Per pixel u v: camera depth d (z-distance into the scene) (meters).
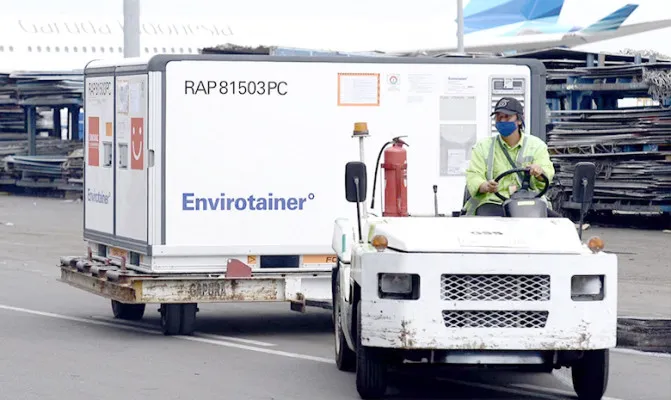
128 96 20.58
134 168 20.41
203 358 18.22
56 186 57.66
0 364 17.55
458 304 14.31
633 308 23.42
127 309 22.38
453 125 20.84
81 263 21.78
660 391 16.17
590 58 45.41
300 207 20.33
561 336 14.39
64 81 58.28
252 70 20.09
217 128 20.02
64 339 20.00
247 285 19.88
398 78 20.61
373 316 14.47
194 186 19.98
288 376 16.83
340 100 20.41
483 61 20.92
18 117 61.50
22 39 90.50
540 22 88.56
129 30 33.31
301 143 20.30
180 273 20.08
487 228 14.97
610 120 40.78
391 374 17.34
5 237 39.53
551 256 14.38
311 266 20.47
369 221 15.69
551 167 15.99
